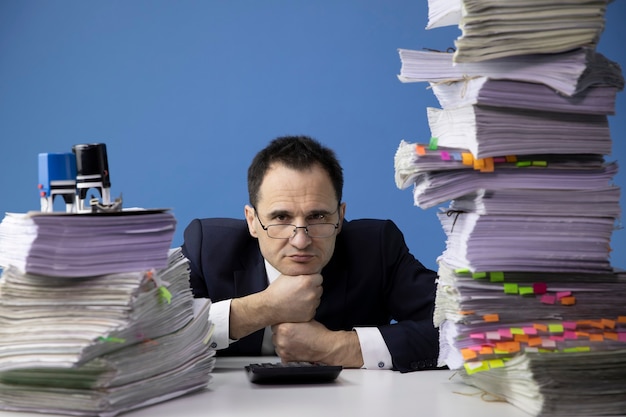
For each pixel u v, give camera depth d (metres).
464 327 1.29
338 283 2.11
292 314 1.80
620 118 3.26
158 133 3.45
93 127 3.47
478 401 1.30
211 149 3.43
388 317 2.24
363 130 3.36
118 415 1.20
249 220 2.04
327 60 3.36
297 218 1.83
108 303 1.16
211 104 3.42
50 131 3.49
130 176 3.46
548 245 1.29
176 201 3.45
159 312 1.27
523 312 1.30
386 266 2.14
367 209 3.37
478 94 1.23
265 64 3.39
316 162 1.85
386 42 3.34
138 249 1.20
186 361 1.35
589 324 1.30
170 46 3.42
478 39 1.21
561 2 1.21
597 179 1.30
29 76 3.49
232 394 1.36
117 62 3.45
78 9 3.45
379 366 1.66
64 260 1.15
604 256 1.32
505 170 1.28
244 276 2.12
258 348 2.02
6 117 3.50
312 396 1.34
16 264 1.18
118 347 1.20
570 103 1.26
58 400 1.19
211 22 3.40
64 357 1.11
